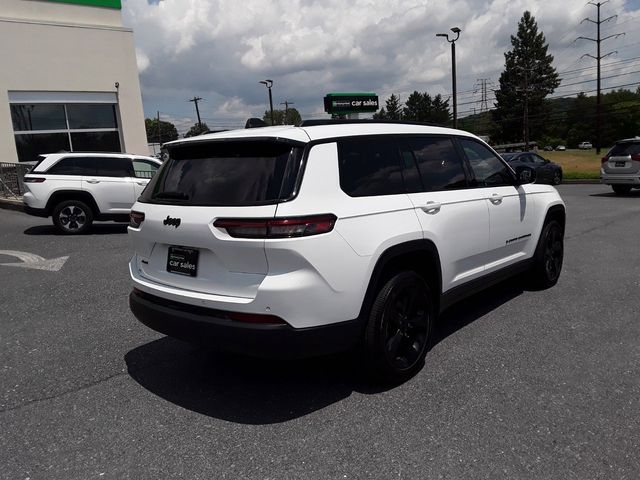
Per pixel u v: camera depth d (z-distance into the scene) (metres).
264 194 2.99
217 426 3.09
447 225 3.95
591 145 111.12
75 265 7.53
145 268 3.69
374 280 3.30
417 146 4.02
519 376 3.60
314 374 3.78
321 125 3.46
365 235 3.25
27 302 5.70
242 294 3.02
